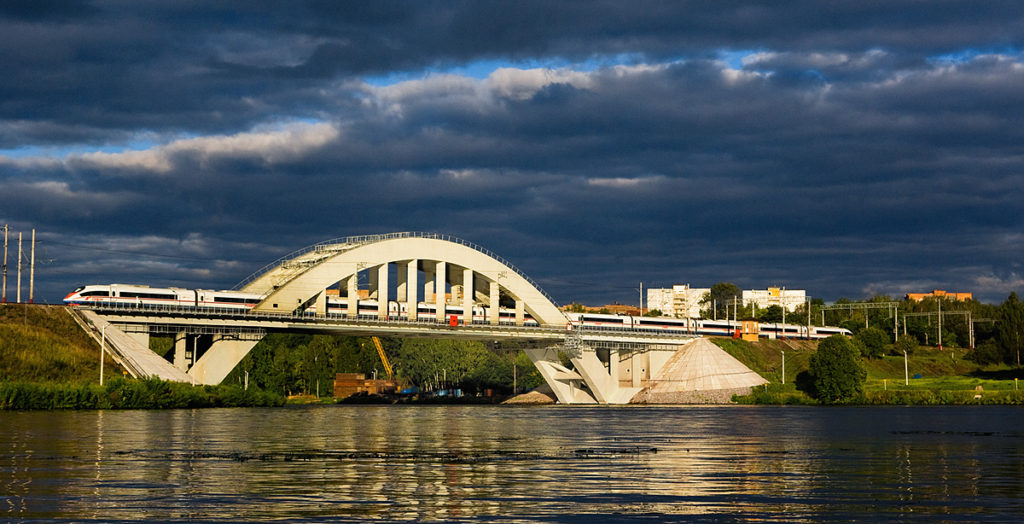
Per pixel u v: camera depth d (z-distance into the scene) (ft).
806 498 136.26
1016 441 248.93
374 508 124.77
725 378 634.43
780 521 117.60
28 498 130.00
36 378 362.33
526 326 606.55
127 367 403.54
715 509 126.31
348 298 531.50
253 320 465.88
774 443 242.37
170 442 220.02
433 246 573.33
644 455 203.82
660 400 626.64
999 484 152.87
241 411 403.95
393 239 551.59
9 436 231.30
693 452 212.84
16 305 406.41
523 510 124.57
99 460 177.58
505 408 565.12
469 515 120.47
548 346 608.19
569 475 163.02
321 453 200.34
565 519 118.52
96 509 121.90
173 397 398.21
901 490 145.38
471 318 592.19
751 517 120.47
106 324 424.46
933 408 508.12
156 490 138.51
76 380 372.79
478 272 598.34
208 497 132.57
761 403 599.57
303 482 149.48
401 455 198.80
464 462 185.06
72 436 232.53
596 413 464.65
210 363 458.50
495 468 174.09
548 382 647.97
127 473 158.20
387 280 545.85
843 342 585.22
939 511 125.39
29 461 174.91
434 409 538.47
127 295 431.84
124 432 248.52
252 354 650.43
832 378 579.07
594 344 626.64
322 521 115.03
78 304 424.87
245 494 135.64
